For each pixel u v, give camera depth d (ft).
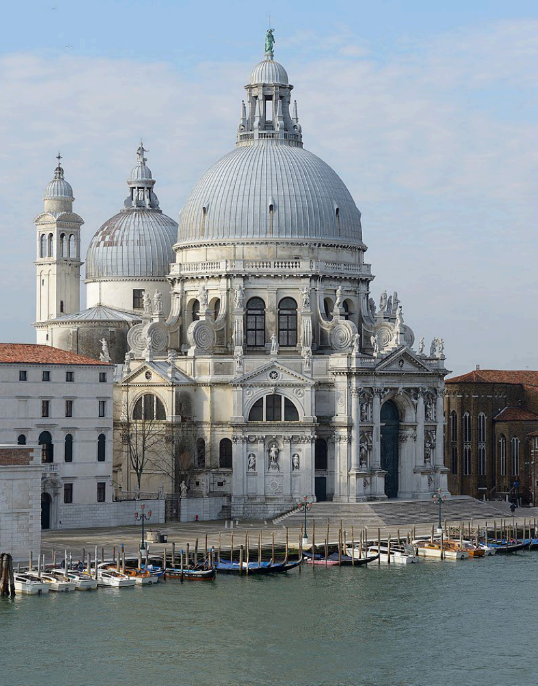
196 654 475.31
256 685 447.01
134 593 554.87
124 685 444.96
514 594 564.30
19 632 495.82
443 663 470.80
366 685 448.24
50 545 629.51
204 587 568.41
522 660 474.08
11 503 574.97
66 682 447.01
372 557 631.15
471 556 650.84
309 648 484.33
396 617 525.75
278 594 558.97
